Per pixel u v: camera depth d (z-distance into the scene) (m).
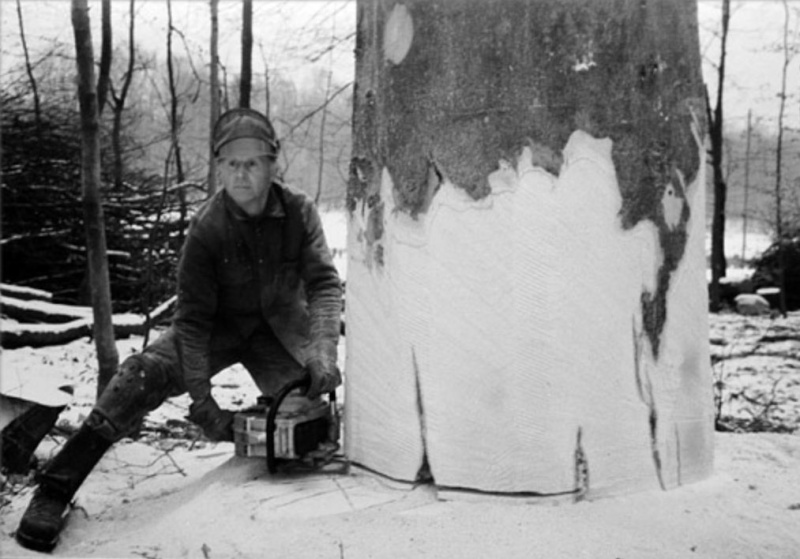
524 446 3.46
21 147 14.05
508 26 3.50
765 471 4.07
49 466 3.98
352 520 3.43
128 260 13.62
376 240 3.83
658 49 3.64
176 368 4.20
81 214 14.20
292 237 4.18
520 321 3.46
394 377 3.72
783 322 16.38
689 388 3.75
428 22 3.64
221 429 4.20
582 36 3.49
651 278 3.62
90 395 7.53
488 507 3.44
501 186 3.48
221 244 4.09
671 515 3.41
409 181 3.65
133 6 17.03
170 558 3.38
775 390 8.79
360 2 4.04
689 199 3.76
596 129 3.50
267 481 3.96
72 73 18.25
